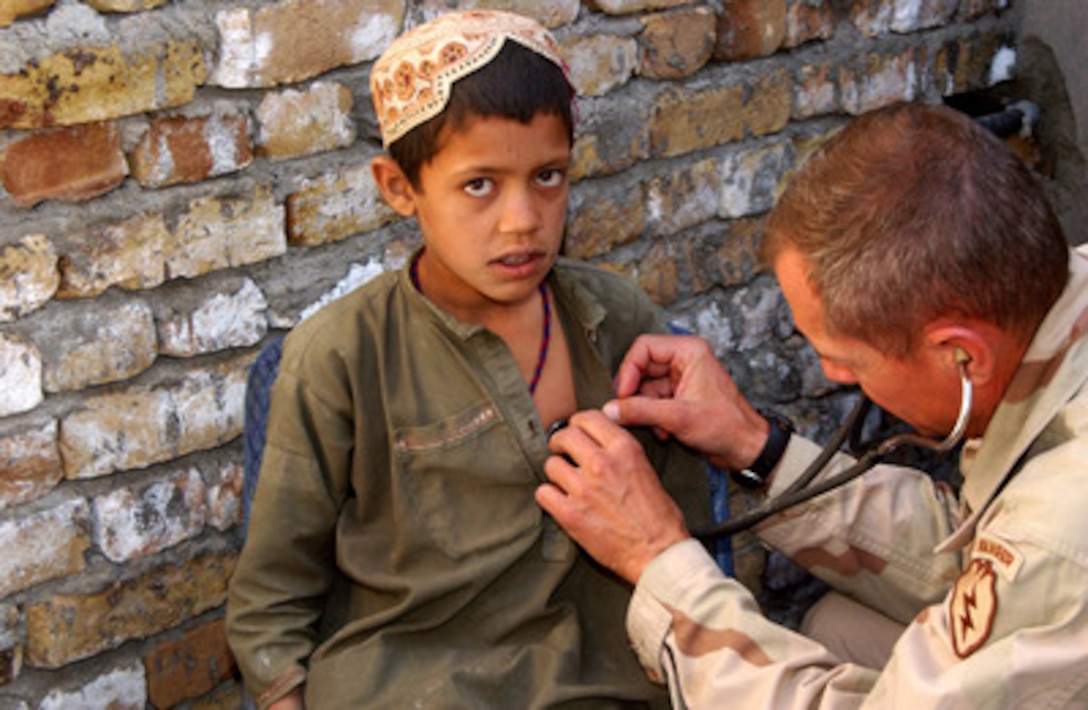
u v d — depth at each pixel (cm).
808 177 104
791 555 136
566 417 125
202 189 136
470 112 104
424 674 117
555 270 126
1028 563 95
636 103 168
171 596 144
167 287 137
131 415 137
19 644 136
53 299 130
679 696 112
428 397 118
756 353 194
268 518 119
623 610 125
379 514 122
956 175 98
